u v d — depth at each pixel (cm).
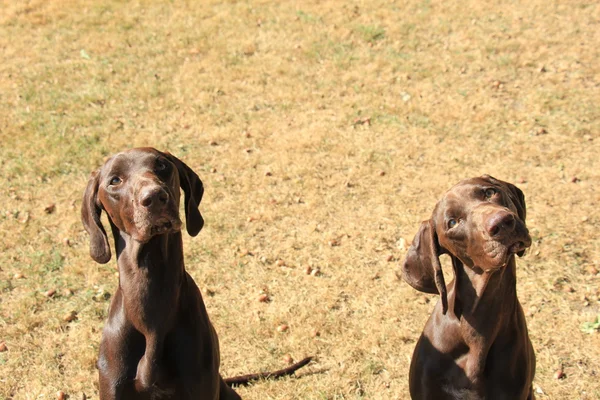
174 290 196
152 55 470
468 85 405
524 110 376
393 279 275
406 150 346
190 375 199
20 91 430
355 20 497
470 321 197
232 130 374
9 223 307
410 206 309
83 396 239
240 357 250
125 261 196
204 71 444
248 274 280
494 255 185
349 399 235
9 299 273
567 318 256
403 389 238
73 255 292
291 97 404
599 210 300
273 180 328
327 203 313
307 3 532
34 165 346
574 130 354
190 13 533
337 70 432
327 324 258
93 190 200
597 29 463
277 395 236
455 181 321
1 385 242
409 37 468
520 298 265
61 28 523
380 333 254
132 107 404
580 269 274
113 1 566
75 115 397
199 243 294
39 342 256
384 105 389
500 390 199
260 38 481
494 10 500
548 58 430
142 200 184
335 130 368
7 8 559
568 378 238
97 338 257
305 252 289
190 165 343
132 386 198
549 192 312
